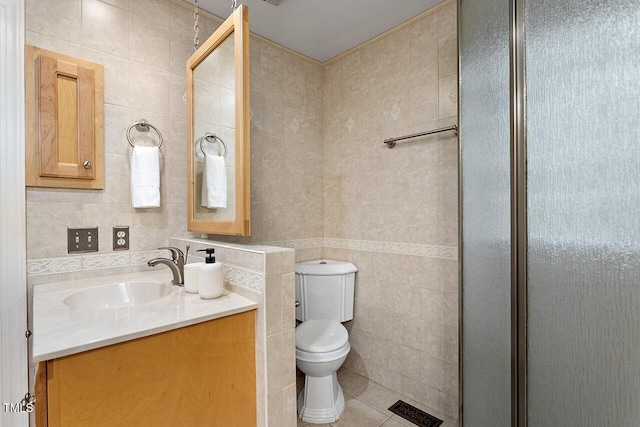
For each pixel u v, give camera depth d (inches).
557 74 35.3
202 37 73.4
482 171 46.4
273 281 45.9
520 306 38.8
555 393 35.4
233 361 43.4
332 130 95.0
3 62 50.2
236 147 53.4
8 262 50.3
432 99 72.4
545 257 36.4
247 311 45.1
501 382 42.7
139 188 61.2
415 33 75.8
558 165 35.1
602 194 31.4
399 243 78.4
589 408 32.4
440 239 70.7
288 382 47.6
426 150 73.3
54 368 30.2
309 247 93.0
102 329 35.0
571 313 33.9
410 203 76.3
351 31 81.0
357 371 87.4
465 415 50.6
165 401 37.2
